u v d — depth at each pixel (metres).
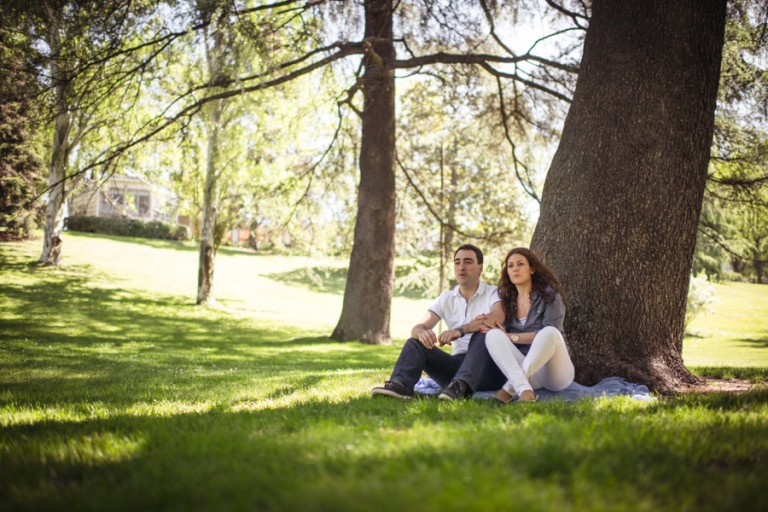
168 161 18.16
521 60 12.98
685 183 6.05
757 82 10.13
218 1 10.11
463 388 4.41
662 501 1.88
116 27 9.98
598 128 6.25
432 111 17.89
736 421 3.13
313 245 19.31
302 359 11.56
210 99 12.04
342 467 2.20
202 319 20.41
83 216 41.38
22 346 11.44
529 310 4.88
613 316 5.93
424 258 21.92
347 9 12.38
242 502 1.83
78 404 4.95
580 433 2.79
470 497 1.72
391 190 16.41
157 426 3.40
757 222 11.34
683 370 6.00
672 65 6.06
